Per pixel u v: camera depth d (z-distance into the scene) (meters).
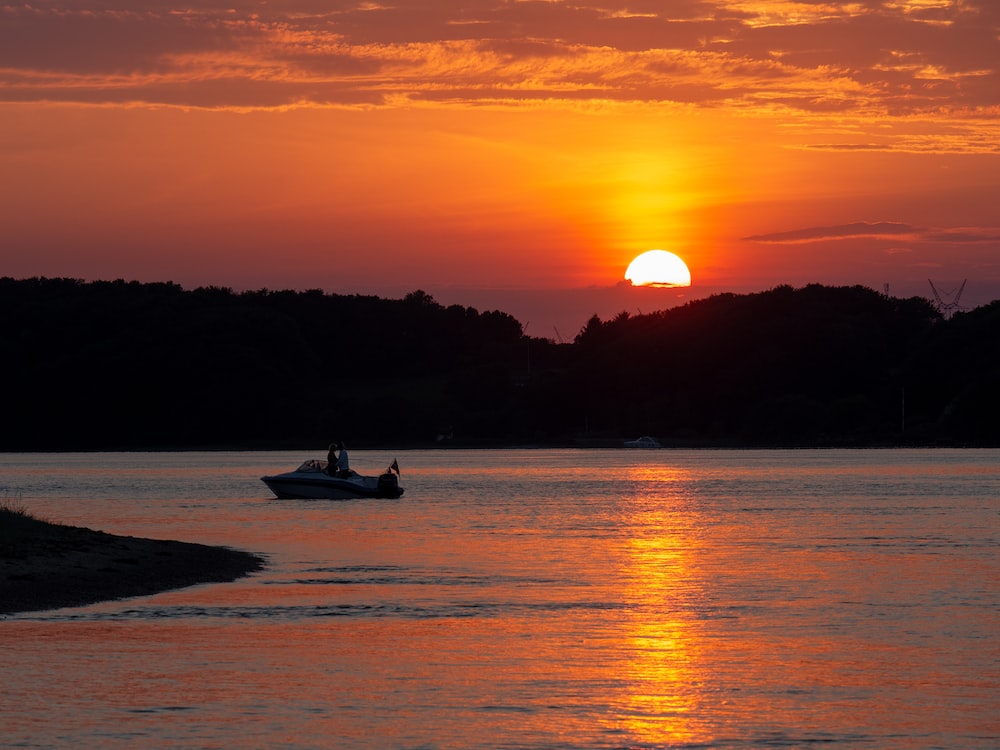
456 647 94.75
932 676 85.88
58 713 75.50
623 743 70.75
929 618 107.62
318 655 91.62
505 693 81.00
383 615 108.69
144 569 132.00
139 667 87.31
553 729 73.19
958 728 73.88
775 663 89.81
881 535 186.12
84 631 100.00
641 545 171.50
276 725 73.44
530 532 193.88
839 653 93.00
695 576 136.25
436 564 147.88
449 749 69.31
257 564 145.88
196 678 84.31
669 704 78.56
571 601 117.31
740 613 110.31
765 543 174.38
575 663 89.75
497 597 119.56
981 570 140.50
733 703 79.06
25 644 94.81
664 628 102.75
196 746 69.38
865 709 77.69
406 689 81.94
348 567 144.00
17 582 119.19
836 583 129.75
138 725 73.19
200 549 152.50
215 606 112.75
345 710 76.81
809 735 72.44
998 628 102.94
